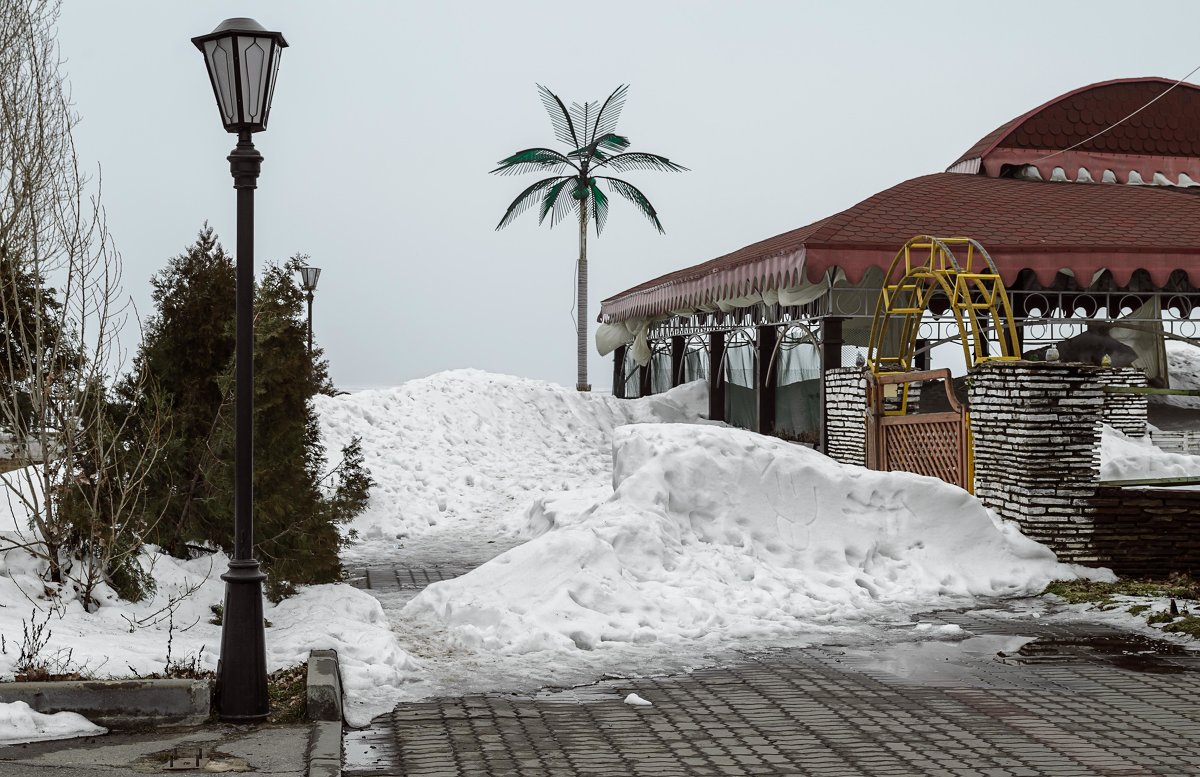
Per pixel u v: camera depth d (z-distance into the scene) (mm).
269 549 11867
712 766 7137
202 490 11875
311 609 11242
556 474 26297
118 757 6906
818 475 14664
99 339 11445
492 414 30188
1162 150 36094
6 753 6988
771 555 13898
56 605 9930
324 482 21484
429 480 23906
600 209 46406
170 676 8367
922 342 31234
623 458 15266
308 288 28578
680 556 13352
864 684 9375
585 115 45875
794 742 7684
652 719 8289
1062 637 11320
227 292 11945
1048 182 34062
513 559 12812
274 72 8273
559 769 7074
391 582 14812
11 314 12508
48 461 11055
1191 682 9406
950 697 8922
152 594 10648
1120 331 32000
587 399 34062
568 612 11586
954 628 11625
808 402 29906
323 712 7945
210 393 11906
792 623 11906
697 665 10148
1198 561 14859
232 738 7391
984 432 15961
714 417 36125
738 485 14445
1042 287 29266
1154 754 7398
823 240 25406
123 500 10555
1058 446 14844
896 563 14125
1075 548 14719
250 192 8242
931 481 14734
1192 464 22531
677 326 40156
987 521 14562
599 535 13117
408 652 10602
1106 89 35781
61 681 7750
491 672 9859
